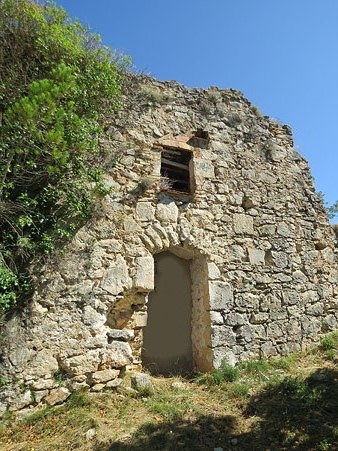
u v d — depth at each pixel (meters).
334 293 7.65
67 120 5.06
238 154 7.60
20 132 4.65
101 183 5.69
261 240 7.16
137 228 6.00
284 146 8.39
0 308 4.47
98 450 3.58
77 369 4.82
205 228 6.62
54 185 5.30
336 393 4.81
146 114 6.86
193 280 6.70
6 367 4.41
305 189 8.25
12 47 5.52
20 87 5.21
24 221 4.70
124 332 5.38
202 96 7.72
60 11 5.96
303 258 7.54
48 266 5.05
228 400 4.86
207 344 6.00
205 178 6.97
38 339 4.71
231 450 3.68
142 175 6.38
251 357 6.18
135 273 5.73
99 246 5.58
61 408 4.45
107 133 6.30
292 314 6.93
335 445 3.65
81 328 5.05
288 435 3.90
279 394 4.93
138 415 4.33
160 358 6.33
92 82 5.93
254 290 6.70
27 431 4.10
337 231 8.60
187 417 4.31
